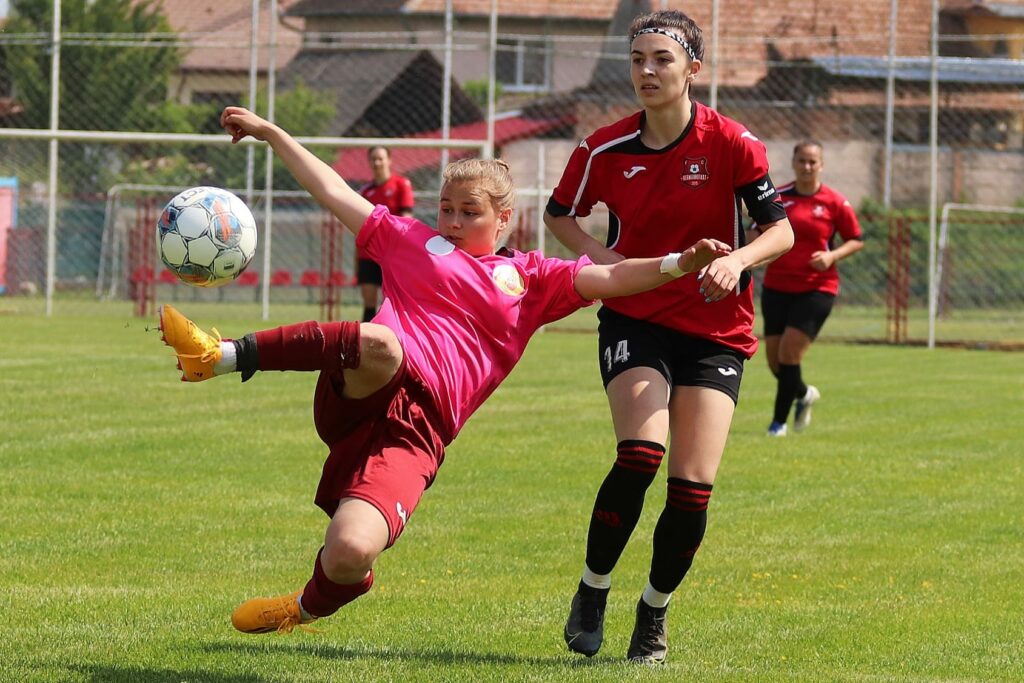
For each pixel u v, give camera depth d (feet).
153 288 142.61
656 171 31.40
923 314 171.22
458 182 27.04
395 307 26.40
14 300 161.58
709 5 187.32
